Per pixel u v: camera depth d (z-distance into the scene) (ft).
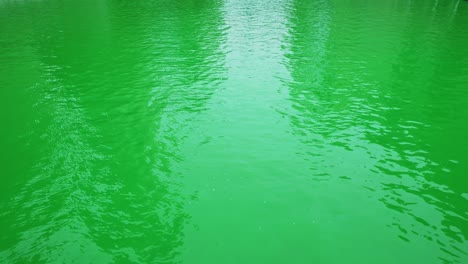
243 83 74.33
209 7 168.25
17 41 109.70
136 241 36.65
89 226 38.42
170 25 128.77
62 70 84.07
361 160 48.60
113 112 62.85
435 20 132.26
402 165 47.34
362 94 68.28
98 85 74.64
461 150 50.19
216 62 87.61
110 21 138.72
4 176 46.37
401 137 53.62
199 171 47.24
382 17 138.31
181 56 92.63
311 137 54.29
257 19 138.10
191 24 130.41
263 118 59.98
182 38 109.91
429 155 49.21
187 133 55.98
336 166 47.55
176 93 70.13
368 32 113.91
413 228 37.65
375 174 45.78
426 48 95.81
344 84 73.05
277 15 145.69
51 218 39.47
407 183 44.04
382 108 62.64
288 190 43.57
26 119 60.70
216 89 71.61
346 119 59.21
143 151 51.52
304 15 144.97
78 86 74.33
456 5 167.84
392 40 104.01
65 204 41.55
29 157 50.26
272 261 34.42
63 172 47.11
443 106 62.90
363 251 35.22
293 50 96.02
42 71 83.51
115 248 35.73
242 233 37.65
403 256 34.53
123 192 43.57
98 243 36.29
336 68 82.07
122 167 48.19
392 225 38.11
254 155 50.24
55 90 72.49
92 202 41.91
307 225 38.50
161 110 63.26
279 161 48.80
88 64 88.07
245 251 35.53
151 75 79.71
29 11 164.25
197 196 42.91
